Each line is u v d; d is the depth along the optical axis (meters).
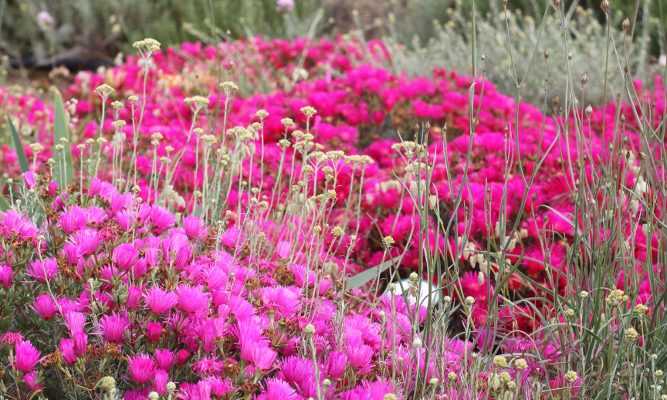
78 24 7.59
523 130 3.62
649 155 2.17
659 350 1.97
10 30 7.36
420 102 3.78
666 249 2.12
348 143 3.57
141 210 1.95
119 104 2.29
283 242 2.09
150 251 1.74
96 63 7.29
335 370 1.65
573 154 3.06
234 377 1.53
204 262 1.88
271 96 4.06
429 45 6.20
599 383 1.91
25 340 1.71
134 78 4.64
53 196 2.05
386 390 1.64
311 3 7.92
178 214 2.18
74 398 1.58
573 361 2.00
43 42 7.36
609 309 2.01
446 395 1.72
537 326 2.25
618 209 2.09
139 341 1.64
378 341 1.83
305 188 2.13
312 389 1.59
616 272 2.25
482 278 2.24
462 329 2.41
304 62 5.36
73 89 4.68
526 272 2.54
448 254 2.55
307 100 3.82
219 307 1.65
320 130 3.40
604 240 2.10
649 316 2.10
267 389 1.56
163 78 4.58
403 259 2.60
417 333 1.90
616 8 6.60
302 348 1.74
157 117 3.96
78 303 1.68
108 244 1.77
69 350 1.53
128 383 1.60
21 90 4.95
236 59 5.17
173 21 7.45
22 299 1.75
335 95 3.78
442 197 2.82
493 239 2.36
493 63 5.24
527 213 2.73
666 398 1.65
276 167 3.12
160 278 1.76
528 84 4.95
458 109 3.76
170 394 1.41
